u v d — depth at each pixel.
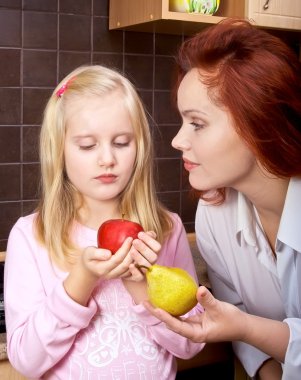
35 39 2.19
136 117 1.18
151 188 1.27
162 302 0.95
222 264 1.36
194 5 2.05
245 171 1.05
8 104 2.18
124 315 1.15
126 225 1.01
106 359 1.11
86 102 1.13
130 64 2.37
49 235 1.18
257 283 1.29
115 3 2.25
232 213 1.26
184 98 1.03
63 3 2.21
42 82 2.22
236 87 0.98
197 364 1.60
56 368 1.10
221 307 0.99
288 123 1.00
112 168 1.13
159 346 1.16
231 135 1.01
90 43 2.28
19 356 1.07
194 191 1.30
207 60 1.01
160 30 2.31
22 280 1.15
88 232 1.21
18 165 2.23
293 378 1.08
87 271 1.01
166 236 1.27
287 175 1.04
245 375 1.50
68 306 1.04
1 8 2.12
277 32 2.42
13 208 2.25
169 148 2.50
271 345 1.05
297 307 1.20
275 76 0.98
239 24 1.07
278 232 1.12
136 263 0.98
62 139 1.17
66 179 1.22
